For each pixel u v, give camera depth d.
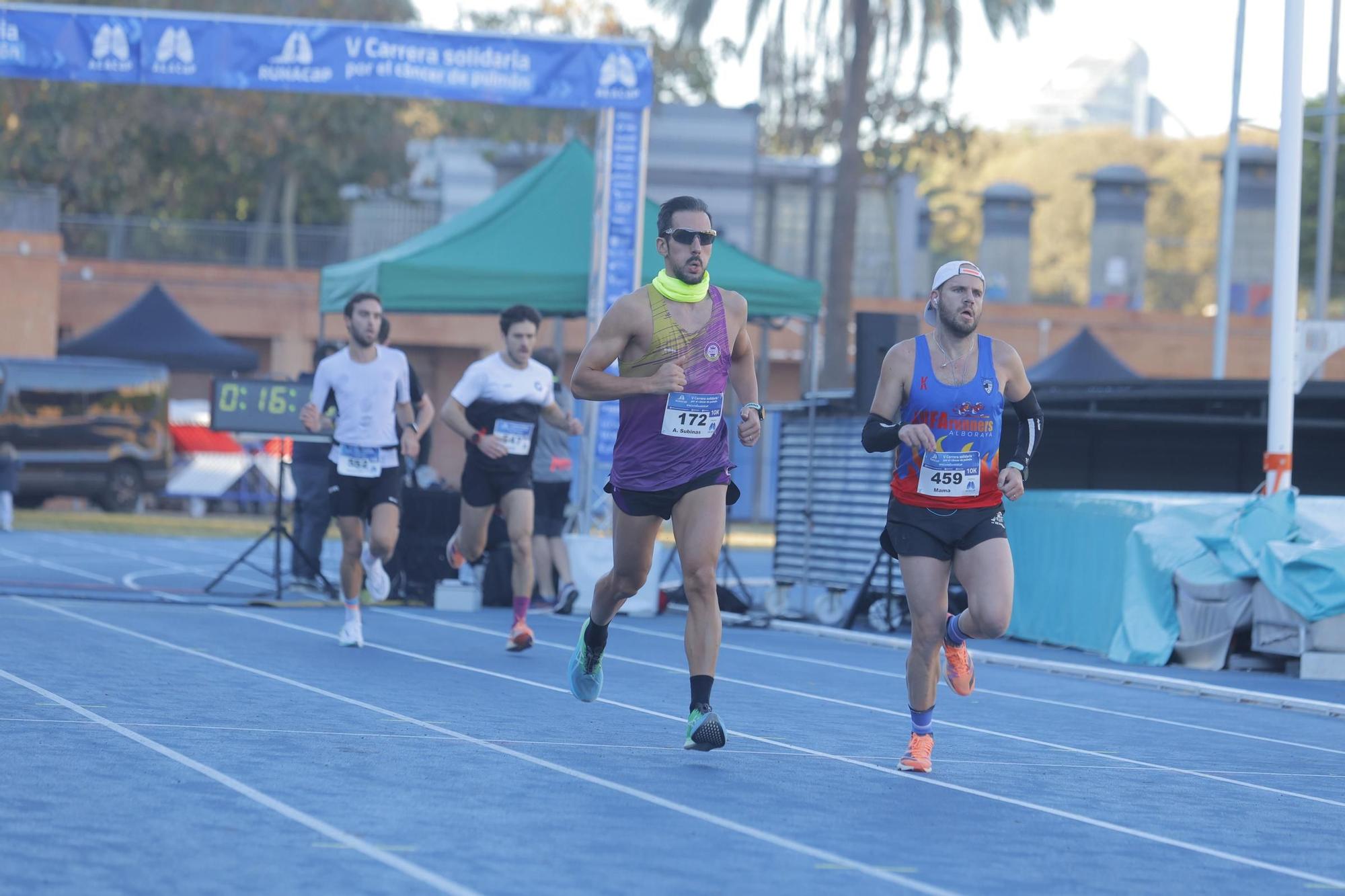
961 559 16.88
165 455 75.38
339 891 11.10
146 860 11.76
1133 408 40.19
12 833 12.47
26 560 46.53
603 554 37.59
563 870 12.02
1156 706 25.56
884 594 35.97
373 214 106.00
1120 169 115.56
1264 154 111.31
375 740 17.64
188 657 24.72
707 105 108.88
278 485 36.88
